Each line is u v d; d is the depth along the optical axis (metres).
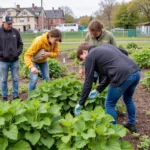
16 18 79.81
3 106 3.71
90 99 4.91
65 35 47.88
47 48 5.74
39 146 3.71
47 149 3.70
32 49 5.69
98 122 3.53
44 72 6.16
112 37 5.14
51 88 5.11
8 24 6.23
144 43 29.22
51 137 3.67
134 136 4.43
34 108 3.72
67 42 35.00
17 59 6.67
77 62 13.18
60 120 3.60
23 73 9.96
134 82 4.11
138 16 70.75
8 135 3.27
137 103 6.28
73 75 10.34
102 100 5.01
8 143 3.46
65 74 10.46
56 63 10.05
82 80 9.32
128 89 4.28
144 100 6.53
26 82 9.28
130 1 66.12
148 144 4.18
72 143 3.48
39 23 83.81
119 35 50.69
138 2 59.59
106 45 4.05
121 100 6.11
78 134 3.37
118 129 3.53
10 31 6.40
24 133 3.61
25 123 3.61
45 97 4.81
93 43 5.14
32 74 5.89
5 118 3.46
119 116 5.28
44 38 5.61
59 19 91.19
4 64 6.48
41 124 3.56
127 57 4.02
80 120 3.53
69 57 16.47
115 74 3.82
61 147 3.40
